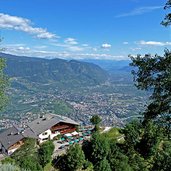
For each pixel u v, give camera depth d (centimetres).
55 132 8981
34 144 6762
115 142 6200
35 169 5122
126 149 5891
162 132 1711
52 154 6144
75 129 9312
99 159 5812
